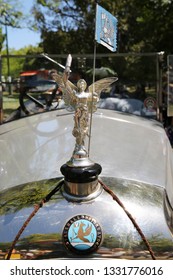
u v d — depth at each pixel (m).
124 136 2.29
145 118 3.06
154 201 1.60
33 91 3.39
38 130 2.40
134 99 3.38
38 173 1.78
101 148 2.01
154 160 2.00
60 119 2.63
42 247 1.48
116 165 1.82
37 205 1.53
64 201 1.51
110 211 1.50
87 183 1.49
